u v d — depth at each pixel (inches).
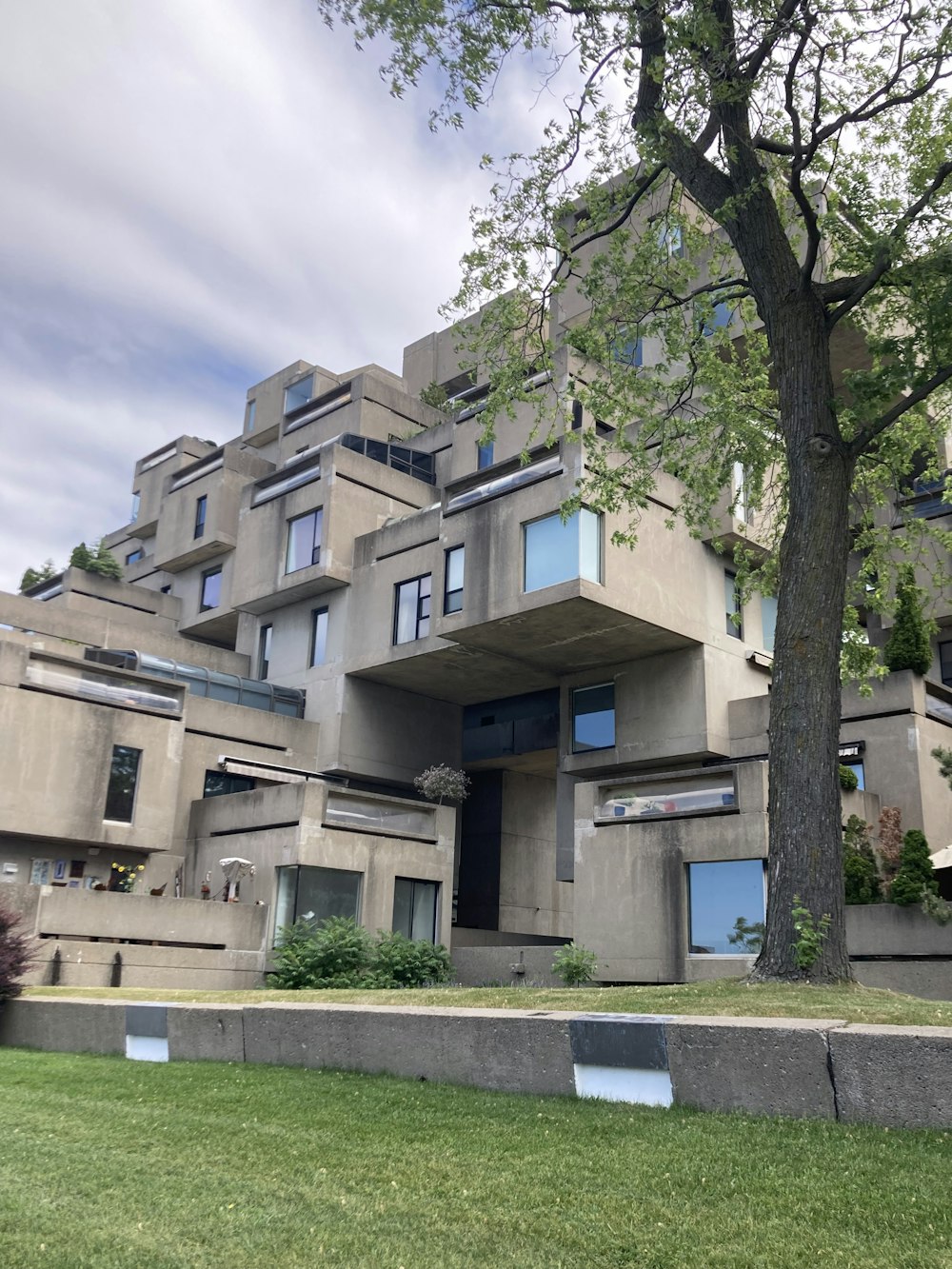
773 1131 296.2
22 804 946.7
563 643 1111.6
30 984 765.3
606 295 682.8
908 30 548.7
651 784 890.1
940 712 960.3
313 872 983.0
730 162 591.2
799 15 563.8
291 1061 443.5
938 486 1109.1
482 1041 383.6
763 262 578.6
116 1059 502.0
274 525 1387.8
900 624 939.3
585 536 1002.7
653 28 564.7
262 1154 305.6
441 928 1082.7
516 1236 235.6
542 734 1268.5
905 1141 277.9
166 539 1708.9
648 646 1109.7
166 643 1395.2
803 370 557.0
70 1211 252.8
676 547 1093.1
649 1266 217.2
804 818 487.5
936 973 677.3
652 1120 316.5
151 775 1048.2
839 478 542.0
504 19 553.6
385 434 1643.7
